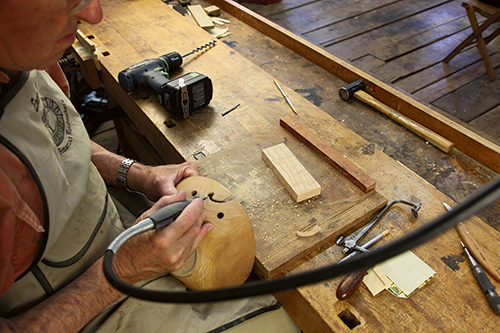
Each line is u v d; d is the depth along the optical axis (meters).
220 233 0.80
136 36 1.70
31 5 0.50
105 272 0.47
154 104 1.35
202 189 0.89
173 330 0.84
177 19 1.83
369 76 1.45
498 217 1.02
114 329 0.82
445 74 2.86
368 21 3.50
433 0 3.79
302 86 1.53
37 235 0.64
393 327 0.74
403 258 0.84
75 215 0.78
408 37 3.26
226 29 1.89
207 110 1.31
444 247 0.88
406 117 1.33
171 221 0.70
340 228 0.90
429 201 0.99
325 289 0.80
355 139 1.16
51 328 0.67
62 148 0.75
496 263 0.84
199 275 0.80
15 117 0.61
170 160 1.27
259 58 1.70
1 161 0.58
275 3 3.81
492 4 3.65
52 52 0.58
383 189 1.02
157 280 0.90
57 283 0.78
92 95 2.47
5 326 0.60
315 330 0.81
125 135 2.16
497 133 2.38
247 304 0.89
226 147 1.17
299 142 1.14
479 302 0.77
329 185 1.00
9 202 0.53
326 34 3.33
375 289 0.78
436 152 1.22
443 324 0.74
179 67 1.50
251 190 0.99
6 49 0.54
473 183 1.12
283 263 0.83
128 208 1.24
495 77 2.83
